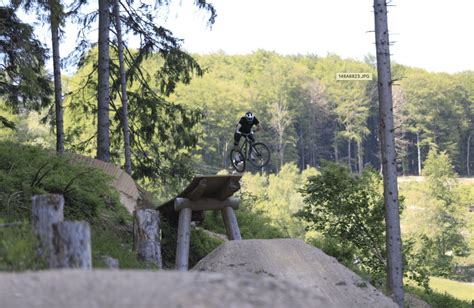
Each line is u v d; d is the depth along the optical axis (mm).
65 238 6195
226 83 157250
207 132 112375
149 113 23500
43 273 5590
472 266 67000
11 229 7844
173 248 12883
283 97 141250
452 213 83375
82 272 5574
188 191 12062
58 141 19094
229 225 12594
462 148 148500
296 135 135250
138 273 5566
